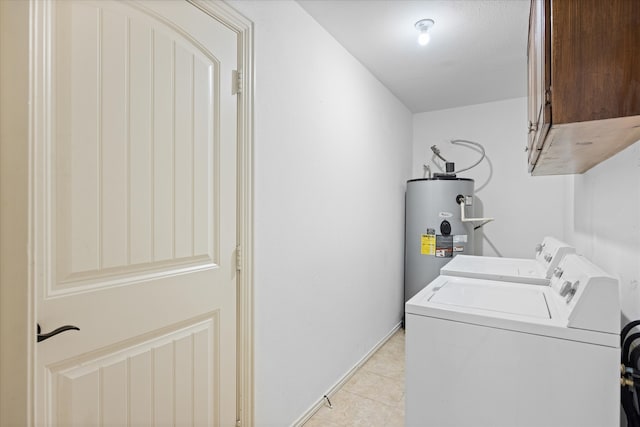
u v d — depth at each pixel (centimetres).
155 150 114
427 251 324
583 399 102
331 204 219
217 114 137
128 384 107
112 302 102
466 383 119
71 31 93
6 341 58
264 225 161
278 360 171
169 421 119
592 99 73
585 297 104
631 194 115
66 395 92
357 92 254
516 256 342
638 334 103
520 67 269
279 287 172
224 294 141
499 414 114
